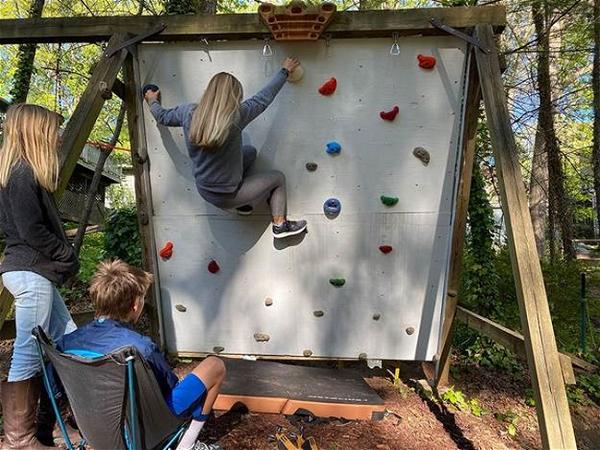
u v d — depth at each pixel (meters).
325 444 2.69
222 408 2.96
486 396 3.89
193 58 3.01
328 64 2.96
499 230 6.62
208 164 2.69
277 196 3.04
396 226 3.17
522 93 7.99
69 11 8.27
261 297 3.33
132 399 1.71
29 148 2.04
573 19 6.87
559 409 1.99
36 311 2.13
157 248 3.33
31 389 2.24
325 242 3.21
